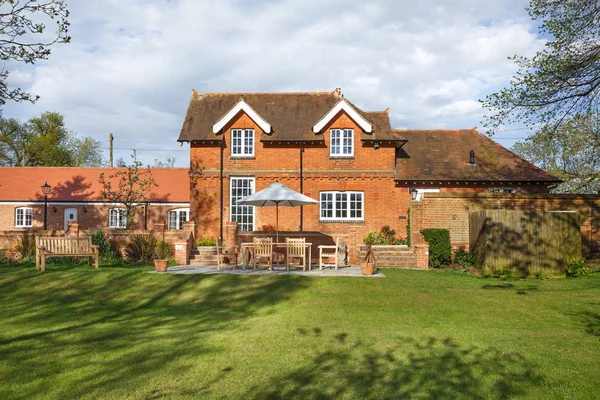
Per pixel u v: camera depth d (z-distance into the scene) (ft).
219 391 22.08
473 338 31.55
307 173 82.23
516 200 68.85
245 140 83.05
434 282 51.42
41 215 112.16
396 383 23.24
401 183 81.92
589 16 52.21
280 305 43.01
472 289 48.29
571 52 54.03
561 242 56.85
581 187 86.69
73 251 58.54
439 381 23.53
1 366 25.50
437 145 90.89
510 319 37.63
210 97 92.17
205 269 59.21
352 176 82.07
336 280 51.31
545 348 29.19
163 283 49.67
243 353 27.96
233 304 43.60
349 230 66.69
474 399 21.45
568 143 81.76
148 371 24.75
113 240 70.38
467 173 82.79
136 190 111.24
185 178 119.75
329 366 25.67
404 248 70.38
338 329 34.12
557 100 55.77
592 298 43.86
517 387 22.84
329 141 82.74
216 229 81.71
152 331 33.58
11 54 38.96
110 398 21.18
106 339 31.24
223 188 82.07
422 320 37.55
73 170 122.31
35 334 32.60
